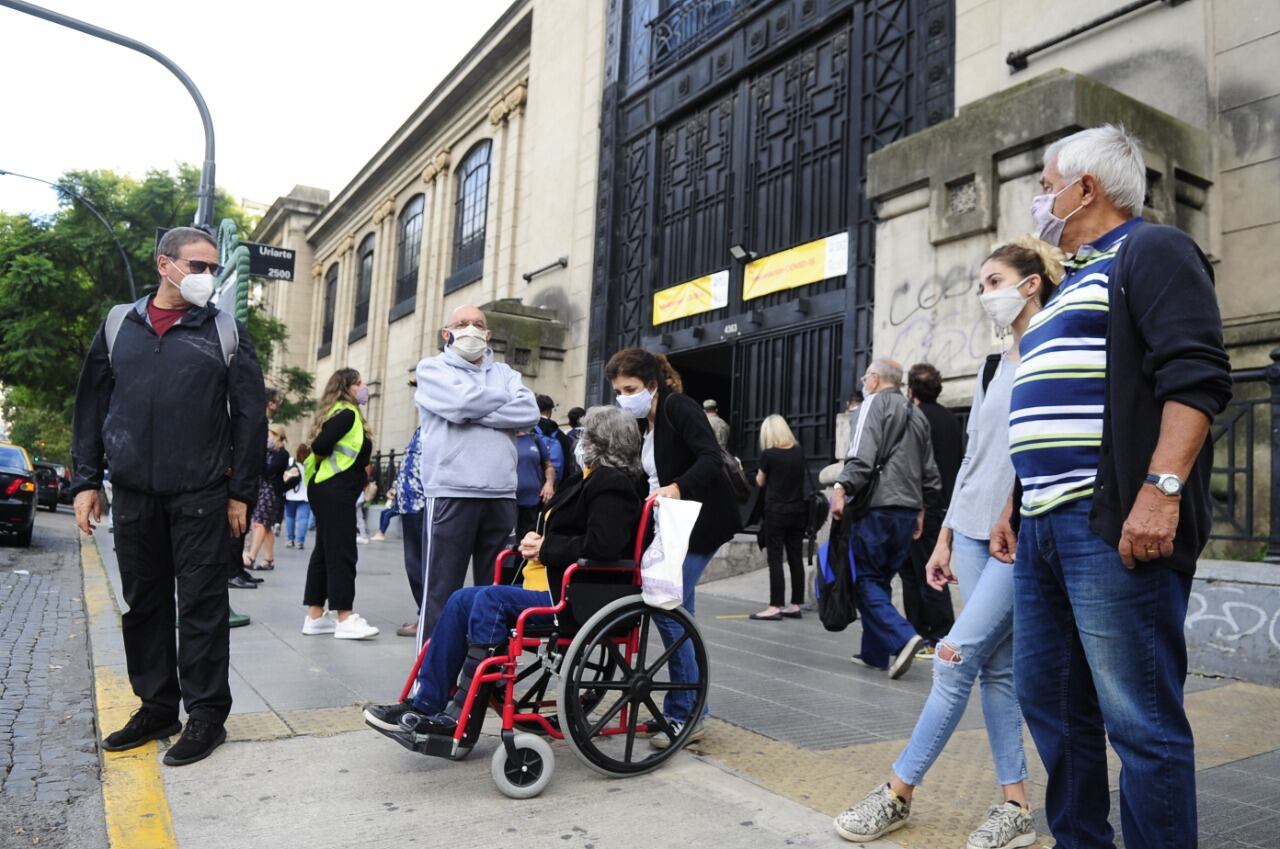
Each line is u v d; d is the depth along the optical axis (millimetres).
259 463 3580
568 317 15969
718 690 4648
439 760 3369
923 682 5016
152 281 25734
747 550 9992
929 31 9609
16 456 14250
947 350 7531
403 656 5211
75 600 8031
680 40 13992
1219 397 1902
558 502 3438
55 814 2918
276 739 3559
